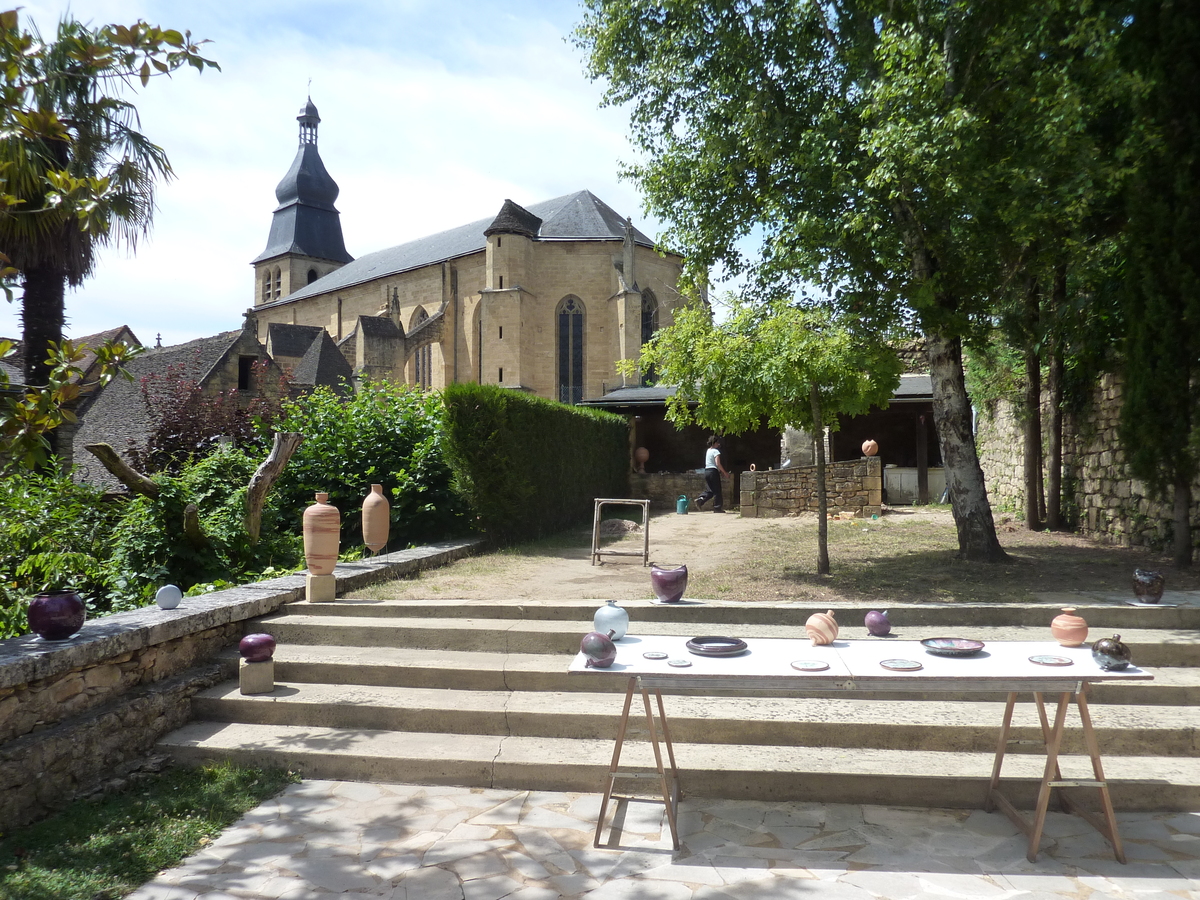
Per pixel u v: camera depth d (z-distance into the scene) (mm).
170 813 4055
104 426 18797
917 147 7102
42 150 8484
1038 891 3230
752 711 4801
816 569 8156
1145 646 5344
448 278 42438
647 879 3357
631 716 4719
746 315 7742
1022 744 4469
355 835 3820
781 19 8852
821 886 3279
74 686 4531
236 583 8266
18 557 7727
